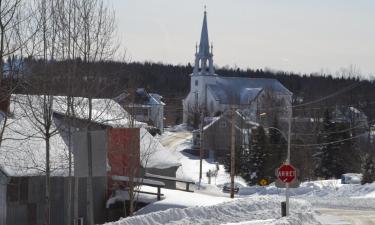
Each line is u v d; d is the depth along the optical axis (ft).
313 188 215.92
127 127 137.59
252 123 393.09
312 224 99.55
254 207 111.34
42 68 90.84
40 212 114.52
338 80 620.49
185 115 568.41
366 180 230.27
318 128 355.36
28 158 111.65
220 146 400.06
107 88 118.93
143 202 130.82
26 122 115.44
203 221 93.30
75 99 111.96
